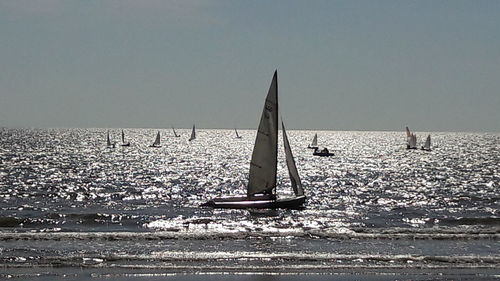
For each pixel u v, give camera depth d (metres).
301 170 173.38
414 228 65.81
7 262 45.62
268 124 83.62
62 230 63.16
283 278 43.22
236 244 54.12
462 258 48.81
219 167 181.25
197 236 56.81
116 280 41.81
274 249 52.09
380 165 196.38
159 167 178.12
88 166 176.38
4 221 69.56
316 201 98.38
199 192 115.69
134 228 66.06
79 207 87.94
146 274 43.47
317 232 60.12
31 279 41.47
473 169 182.12
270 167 83.88
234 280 42.44
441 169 181.38
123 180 137.25
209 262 47.03
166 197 105.19
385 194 112.88
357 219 76.31
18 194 104.19
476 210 88.62
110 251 50.22
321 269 45.53
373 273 44.75
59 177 140.75
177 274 43.66
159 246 52.69
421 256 49.25
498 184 136.38
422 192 117.75
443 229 63.94
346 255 49.47
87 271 43.84
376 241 56.44
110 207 88.44
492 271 45.50
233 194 112.38
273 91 83.06
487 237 58.25
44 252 49.34
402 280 42.97
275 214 79.44
